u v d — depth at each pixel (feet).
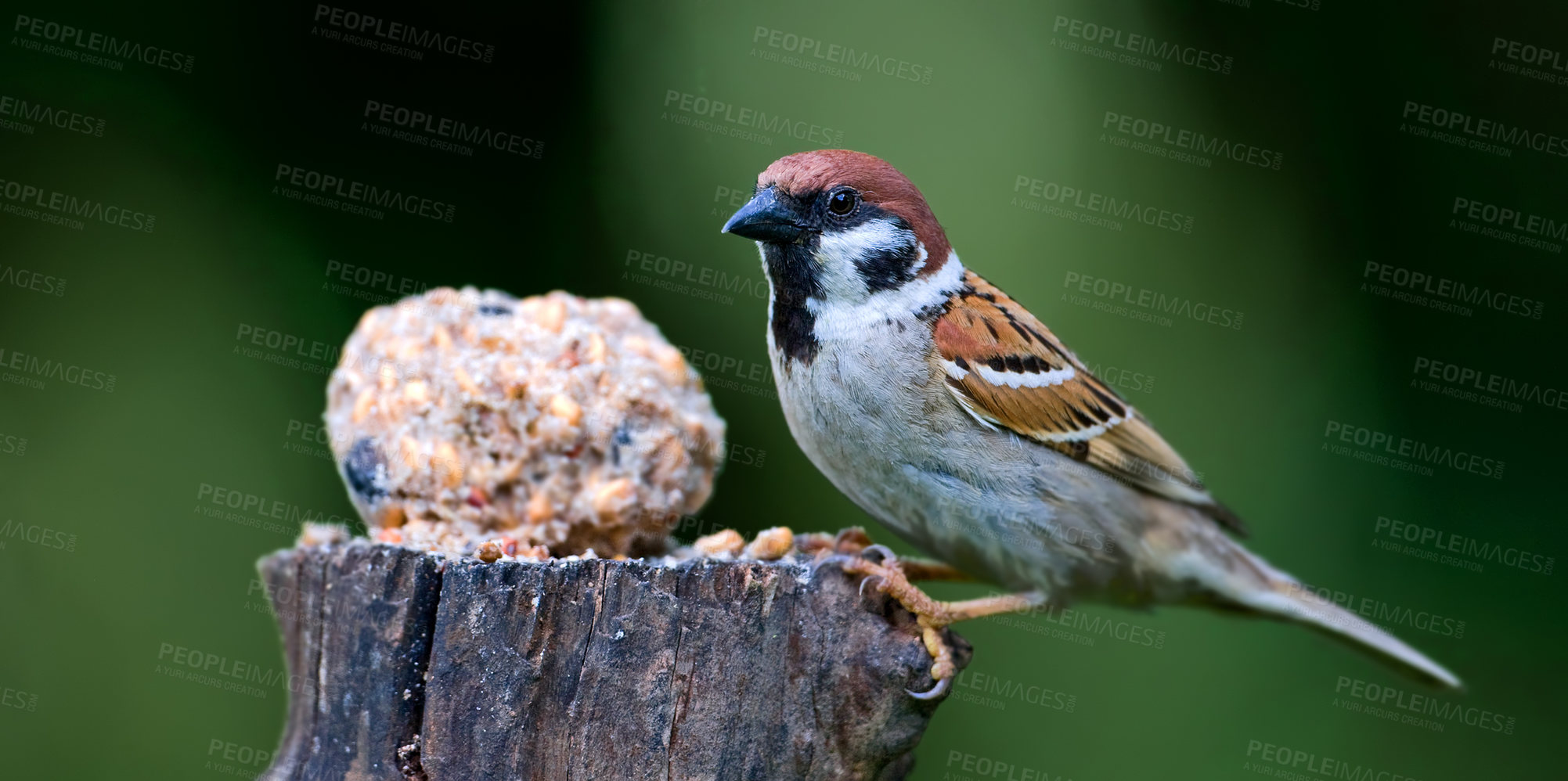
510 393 21.48
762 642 19.21
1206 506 26.43
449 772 17.95
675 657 18.54
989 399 23.03
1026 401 23.43
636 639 18.42
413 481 21.47
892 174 23.62
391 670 18.31
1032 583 25.21
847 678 19.97
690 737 18.57
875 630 20.21
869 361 22.79
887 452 23.26
